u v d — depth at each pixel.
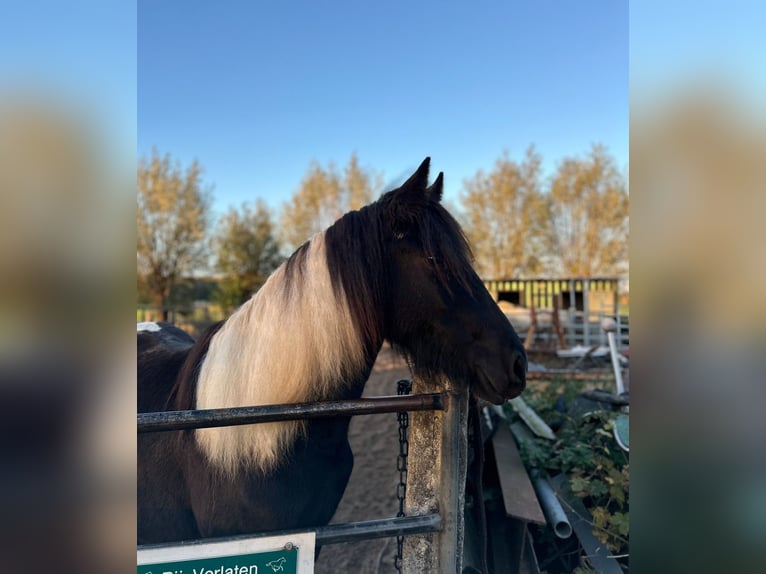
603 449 3.01
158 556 1.19
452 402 1.42
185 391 1.62
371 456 3.90
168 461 1.64
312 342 1.39
